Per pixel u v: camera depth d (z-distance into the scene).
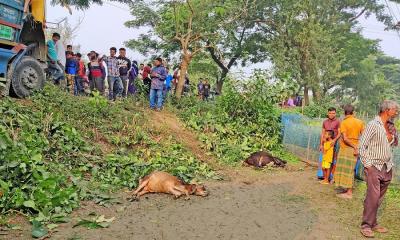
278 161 10.80
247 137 12.46
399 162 8.76
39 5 10.39
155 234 5.43
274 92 13.37
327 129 9.07
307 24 26.42
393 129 6.70
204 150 11.17
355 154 7.41
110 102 11.99
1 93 9.02
